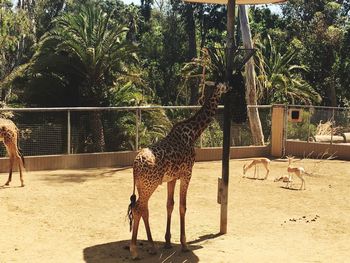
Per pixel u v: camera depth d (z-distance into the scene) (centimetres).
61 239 844
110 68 2198
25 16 3288
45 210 1017
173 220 976
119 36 2278
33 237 849
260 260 752
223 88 849
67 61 2100
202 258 759
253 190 1268
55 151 1486
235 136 1847
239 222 972
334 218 1016
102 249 794
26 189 1191
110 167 1547
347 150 1845
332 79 3775
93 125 1549
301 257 771
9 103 2311
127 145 1644
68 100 2181
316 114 1917
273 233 902
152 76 4441
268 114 1944
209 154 1738
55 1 3969
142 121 1767
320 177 1486
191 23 4322
